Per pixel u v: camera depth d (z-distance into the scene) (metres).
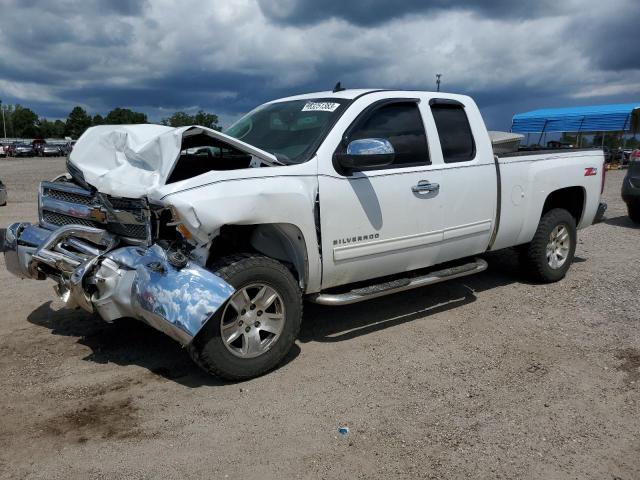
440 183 4.97
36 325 5.01
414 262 4.95
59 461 3.04
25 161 41.69
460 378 4.04
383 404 3.67
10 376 4.03
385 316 5.33
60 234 4.03
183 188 3.58
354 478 2.91
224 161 5.10
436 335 4.86
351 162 4.14
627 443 3.25
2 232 9.30
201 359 3.73
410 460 3.07
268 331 4.02
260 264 3.89
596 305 5.62
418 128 4.94
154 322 3.62
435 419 3.49
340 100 4.71
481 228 5.40
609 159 27.42
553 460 3.08
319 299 4.36
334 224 4.30
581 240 8.98
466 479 2.91
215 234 3.72
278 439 3.26
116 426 3.39
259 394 3.79
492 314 5.38
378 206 4.54
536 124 28.94
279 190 3.94
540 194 5.96
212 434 3.30
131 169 3.96
